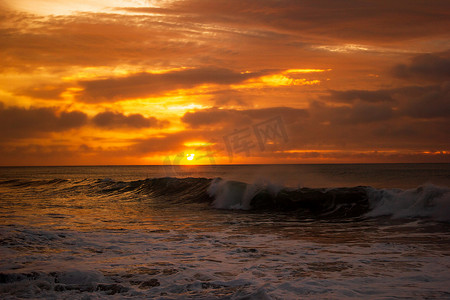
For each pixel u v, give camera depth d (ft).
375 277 18.37
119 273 19.58
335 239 29.84
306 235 31.91
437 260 22.11
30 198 70.23
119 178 192.54
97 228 35.42
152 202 61.52
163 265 21.34
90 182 106.01
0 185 116.47
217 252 25.00
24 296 16.20
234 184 60.49
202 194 64.39
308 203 49.29
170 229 35.12
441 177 131.54
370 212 43.29
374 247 26.35
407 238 29.76
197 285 17.33
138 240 29.30
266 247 26.73
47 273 19.29
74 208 53.36
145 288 17.08
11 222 38.81
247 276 18.83
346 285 16.92
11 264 21.44
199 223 39.14
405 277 18.30
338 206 46.65
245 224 38.52
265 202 52.13
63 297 16.02
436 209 39.75
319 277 18.48
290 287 16.62
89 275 18.97
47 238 29.09
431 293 15.61
